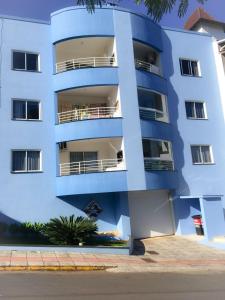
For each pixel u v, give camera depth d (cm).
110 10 2217
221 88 2548
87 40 2206
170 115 2338
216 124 2478
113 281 1139
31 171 1981
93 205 2070
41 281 1088
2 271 1234
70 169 2119
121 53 2170
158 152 2195
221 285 1122
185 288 1061
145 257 1634
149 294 957
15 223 1888
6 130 1975
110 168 2120
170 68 2439
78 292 948
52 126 2088
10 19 2136
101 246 1664
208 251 1808
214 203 2073
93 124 2025
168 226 2234
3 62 2058
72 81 2100
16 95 2045
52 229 1733
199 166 2338
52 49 2186
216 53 2614
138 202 2186
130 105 2102
